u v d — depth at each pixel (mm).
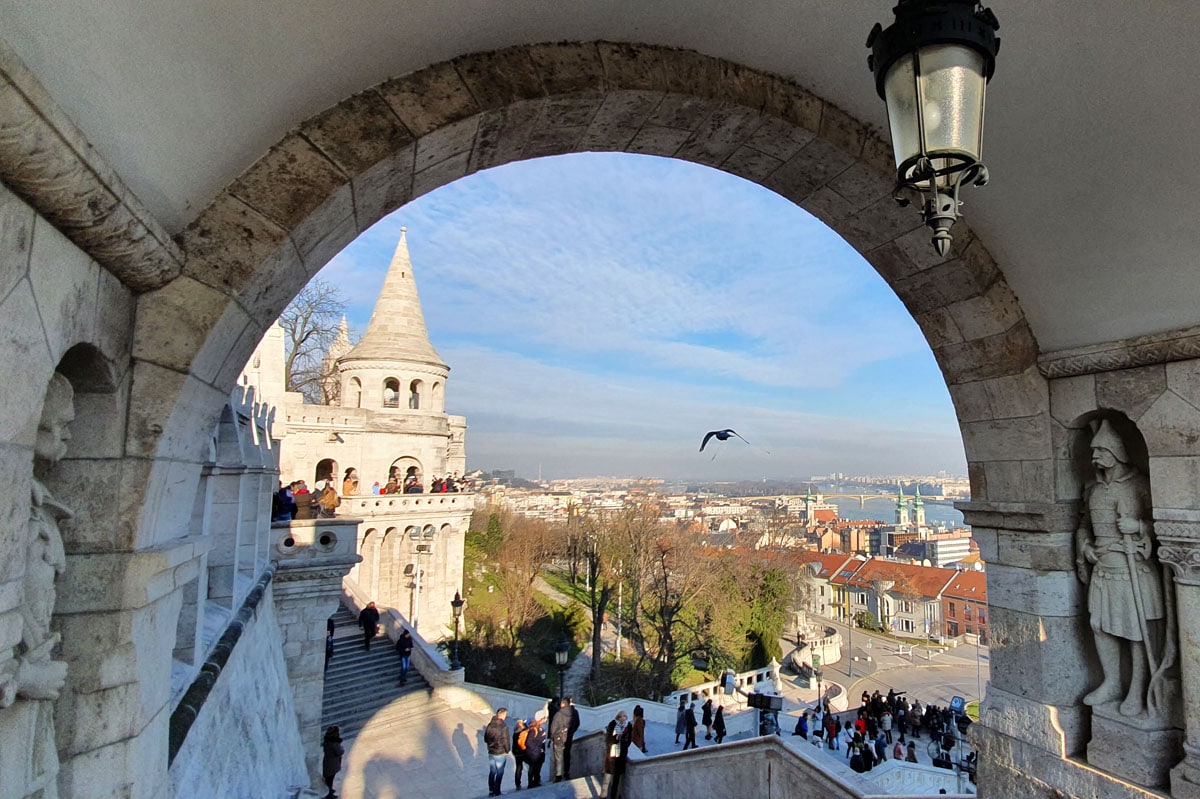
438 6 2680
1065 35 2992
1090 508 4312
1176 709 3953
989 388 4621
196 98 2213
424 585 30625
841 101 3746
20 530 1796
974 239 4301
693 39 3365
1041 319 4398
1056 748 4289
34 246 1712
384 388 33781
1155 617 4027
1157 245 3570
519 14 2961
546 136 3529
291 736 10422
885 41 2043
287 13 2262
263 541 10797
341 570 12422
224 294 2592
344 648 19047
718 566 37625
